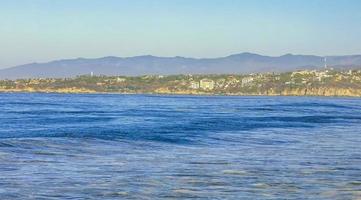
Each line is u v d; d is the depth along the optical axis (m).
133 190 26.62
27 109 131.62
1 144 42.22
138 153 41.19
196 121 88.00
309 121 94.38
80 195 25.34
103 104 178.88
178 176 30.72
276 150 45.56
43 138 48.09
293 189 27.52
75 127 71.25
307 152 44.38
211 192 26.50
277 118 102.88
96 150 42.22
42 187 26.83
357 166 36.06
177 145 48.28
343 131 70.81
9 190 25.86
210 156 40.22
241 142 52.84
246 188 27.58
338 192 26.97
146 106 166.38
